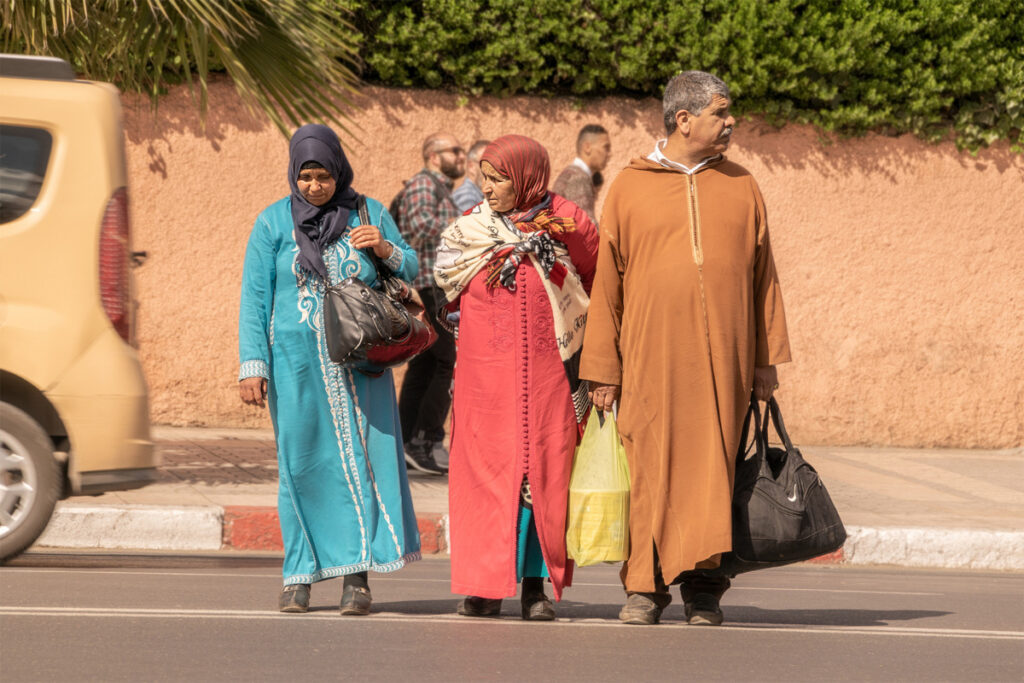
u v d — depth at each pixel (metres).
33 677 9.12
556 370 11.95
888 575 16.88
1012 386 26.66
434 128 25.27
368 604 12.10
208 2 17.55
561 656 10.35
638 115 25.72
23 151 13.73
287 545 12.06
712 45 24.91
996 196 26.50
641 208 11.59
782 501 11.26
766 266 11.74
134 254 15.44
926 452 25.98
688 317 11.36
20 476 13.95
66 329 13.60
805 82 25.25
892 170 26.23
